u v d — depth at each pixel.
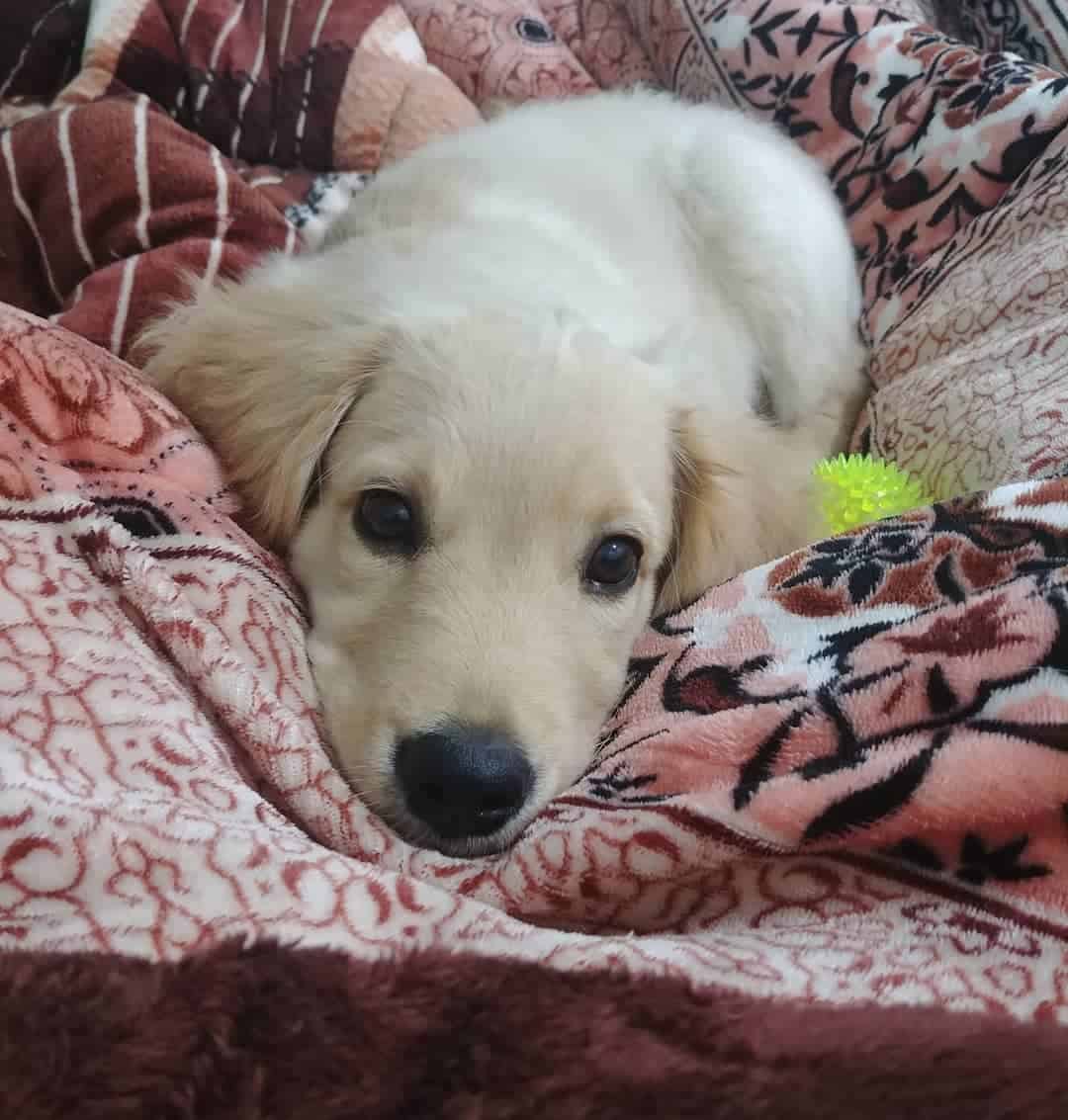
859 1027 0.15
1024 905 0.19
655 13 0.64
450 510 0.26
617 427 0.28
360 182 0.54
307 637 0.28
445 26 0.64
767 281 0.47
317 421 0.29
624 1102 0.13
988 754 0.20
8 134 0.45
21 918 0.17
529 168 0.43
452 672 0.24
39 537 0.23
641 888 0.21
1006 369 0.37
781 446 0.36
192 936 0.17
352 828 0.23
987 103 0.48
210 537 0.27
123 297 0.38
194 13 0.53
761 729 0.22
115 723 0.20
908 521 0.28
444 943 0.17
